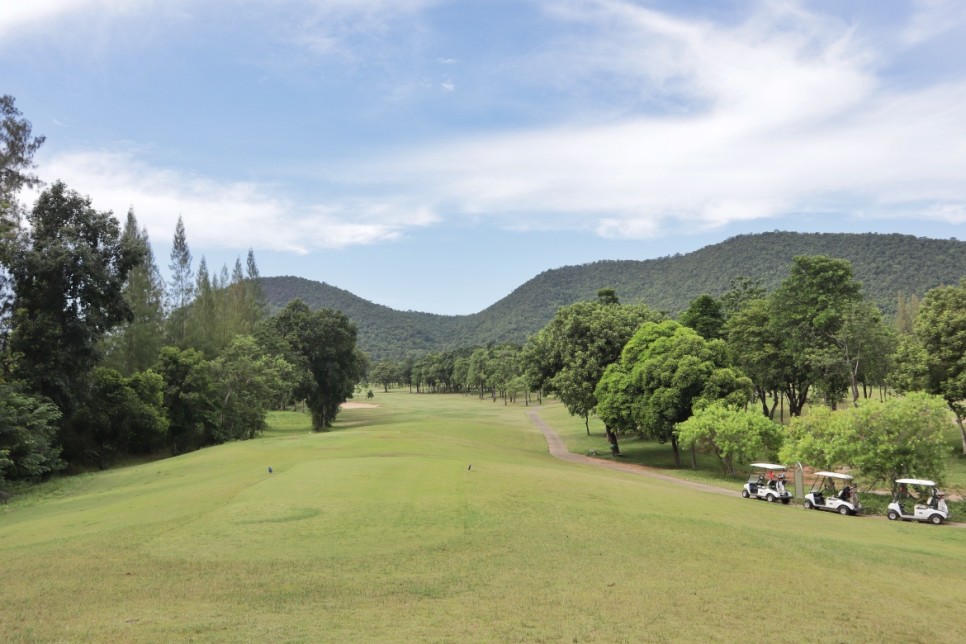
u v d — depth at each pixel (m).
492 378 147.50
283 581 14.09
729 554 17.77
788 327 60.66
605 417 51.00
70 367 47.03
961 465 44.28
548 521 20.84
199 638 10.49
